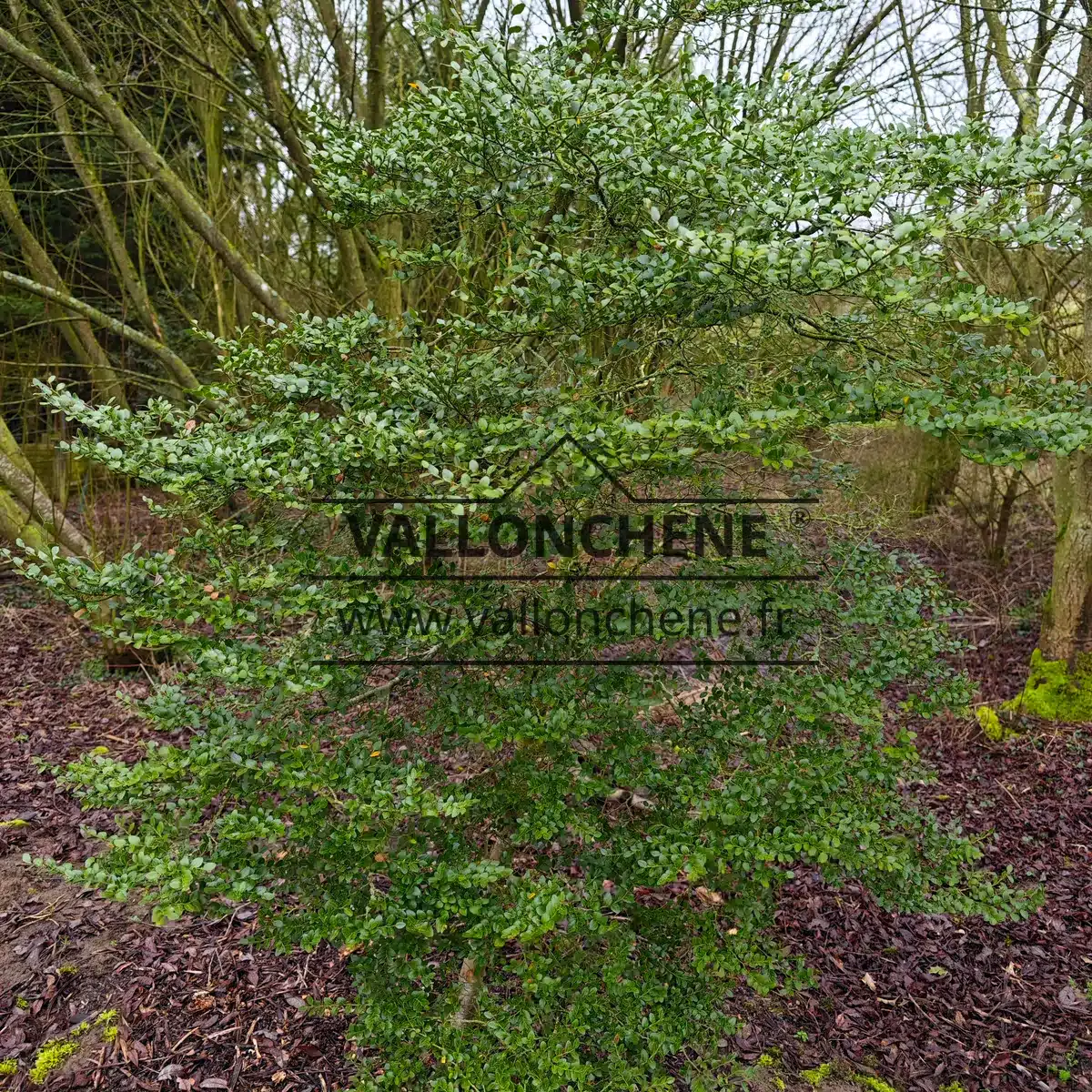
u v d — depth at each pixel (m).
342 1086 2.52
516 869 2.38
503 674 1.68
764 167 1.47
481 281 2.42
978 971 3.18
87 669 5.12
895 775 1.76
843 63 2.19
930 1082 2.69
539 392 1.62
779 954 1.88
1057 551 5.14
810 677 1.61
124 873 1.44
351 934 1.50
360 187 1.66
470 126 1.51
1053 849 3.91
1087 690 5.01
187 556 1.70
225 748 1.49
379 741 1.68
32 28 5.04
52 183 6.25
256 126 4.74
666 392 1.88
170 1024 2.75
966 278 1.59
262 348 1.94
